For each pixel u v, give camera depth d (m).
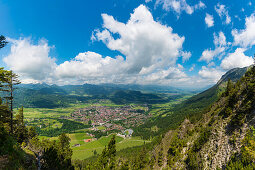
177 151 73.81
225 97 77.81
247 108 46.47
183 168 62.25
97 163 54.16
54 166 39.22
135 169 79.50
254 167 32.47
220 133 53.00
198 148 60.09
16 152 24.83
